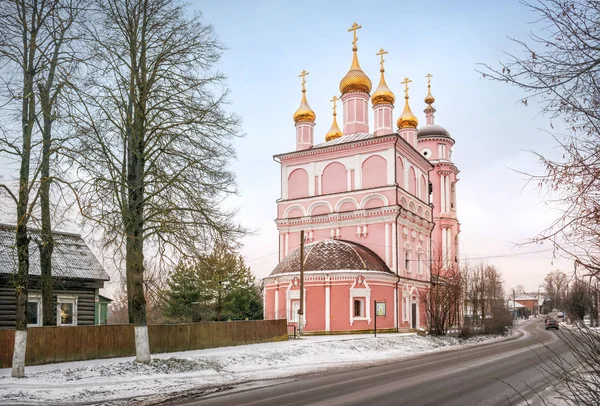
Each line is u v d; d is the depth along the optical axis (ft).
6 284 80.94
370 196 167.43
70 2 64.69
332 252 152.15
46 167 62.95
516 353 97.09
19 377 55.42
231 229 72.02
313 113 198.29
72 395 49.03
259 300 189.67
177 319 161.89
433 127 242.99
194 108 70.33
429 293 148.05
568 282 26.71
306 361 83.46
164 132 70.03
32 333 67.05
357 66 198.90
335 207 173.06
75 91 64.34
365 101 199.31
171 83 71.41
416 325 169.78
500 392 50.24
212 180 71.82
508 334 185.16
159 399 48.55
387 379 60.80
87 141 65.41
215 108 72.90
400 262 163.22
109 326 76.48
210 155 71.67
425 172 199.93
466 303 189.16
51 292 73.31
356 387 54.34
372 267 150.30
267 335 109.40
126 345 78.28
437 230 233.35
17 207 58.49
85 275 91.50
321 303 143.23
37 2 62.44
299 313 126.31
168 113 70.85
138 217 69.15
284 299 149.07
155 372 63.10
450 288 148.05
